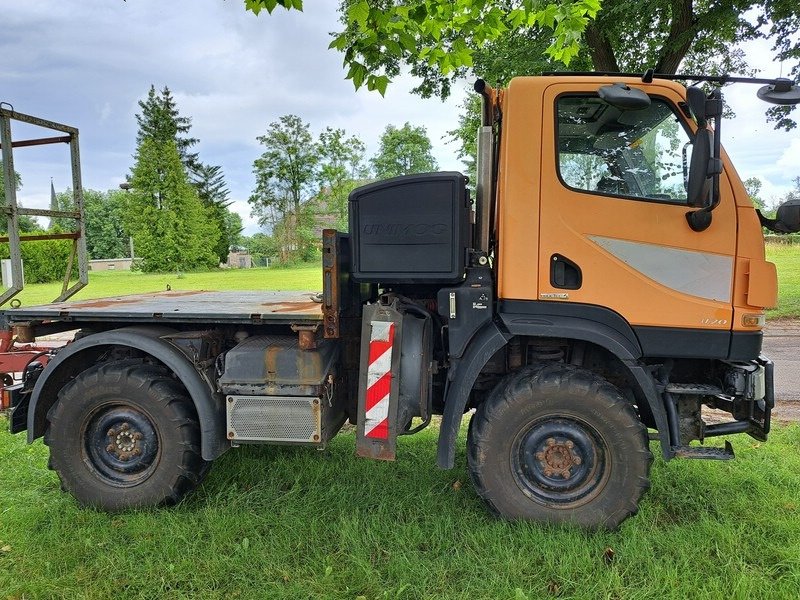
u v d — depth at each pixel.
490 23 4.56
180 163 48.25
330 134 46.44
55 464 3.46
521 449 3.17
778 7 9.95
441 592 2.59
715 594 2.51
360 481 3.78
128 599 2.58
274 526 3.21
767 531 3.07
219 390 3.46
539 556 2.85
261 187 49.38
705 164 2.80
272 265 49.19
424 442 4.55
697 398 3.33
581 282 3.14
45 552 2.94
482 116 3.51
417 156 51.19
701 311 3.11
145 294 5.34
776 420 5.20
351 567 2.78
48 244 28.67
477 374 3.14
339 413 3.70
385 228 3.20
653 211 3.11
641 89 3.11
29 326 3.67
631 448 3.03
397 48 3.65
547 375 3.12
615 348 3.07
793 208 2.96
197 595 2.60
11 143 4.10
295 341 3.48
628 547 2.87
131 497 3.39
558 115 3.16
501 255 3.20
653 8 9.67
